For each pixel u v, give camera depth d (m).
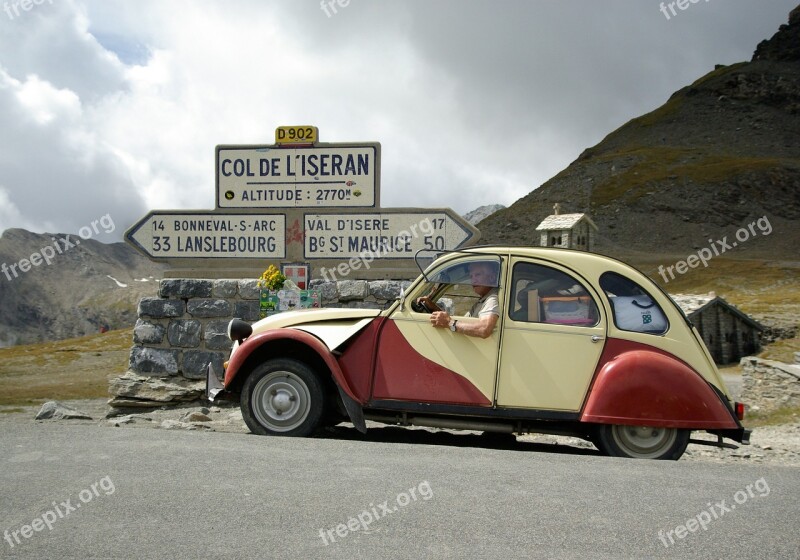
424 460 5.61
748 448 9.05
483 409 6.67
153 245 12.02
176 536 3.94
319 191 11.75
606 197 161.38
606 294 6.70
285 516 4.25
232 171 11.91
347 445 6.11
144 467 5.18
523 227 159.50
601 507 4.56
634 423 6.41
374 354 6.84
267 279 10.96
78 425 6.88
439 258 6.96
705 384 6.48
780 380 20.20
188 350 11.17
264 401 6.86
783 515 4.58
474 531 4.10
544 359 6.63
